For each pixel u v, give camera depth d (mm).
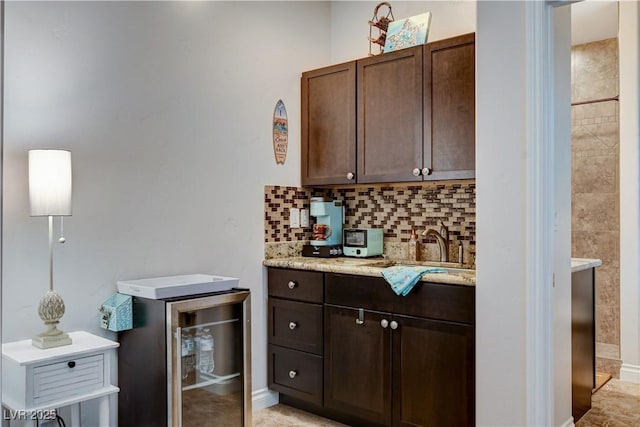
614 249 4016
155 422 2141
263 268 3098
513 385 2057
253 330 3023
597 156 4078
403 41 2908
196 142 2744
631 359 3451
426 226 3096
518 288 2047
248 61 3021
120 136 2412
